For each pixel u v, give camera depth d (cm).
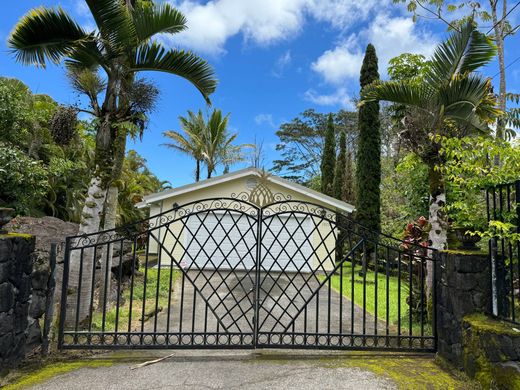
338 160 1591
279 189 1063
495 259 320
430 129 484
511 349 277
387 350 374
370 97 523
